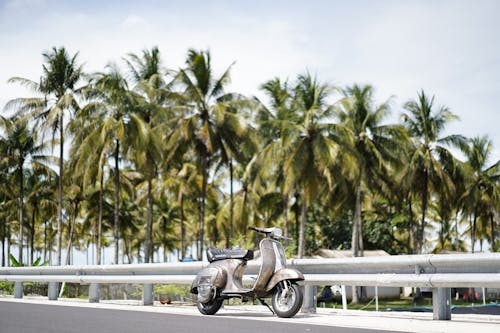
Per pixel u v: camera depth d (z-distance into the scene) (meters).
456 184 47.81
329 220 59.56
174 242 77.62
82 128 39.66
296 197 54.19
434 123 46.09
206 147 40.16
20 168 53.47
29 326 8.38
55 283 14.79
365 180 44.34
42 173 54.22
